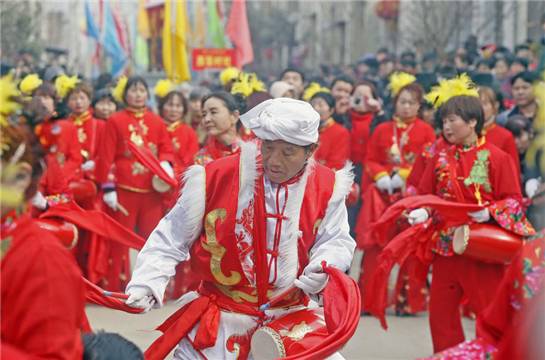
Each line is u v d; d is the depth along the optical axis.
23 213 2.09
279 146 3.02
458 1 16.48
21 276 1.96
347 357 5.41
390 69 13.01
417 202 4.74
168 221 3.18
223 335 3.16
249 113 3.16
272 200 3.12
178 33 8.98
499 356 2.41
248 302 3.18
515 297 2.41
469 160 4.86
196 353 3.19
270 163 3.06
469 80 5.19
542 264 2.36
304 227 3.15
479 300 4.82
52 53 16.70
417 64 15.95
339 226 3.21
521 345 2.36
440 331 4.96
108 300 3.03
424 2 16.89
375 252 6.38
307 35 40.12
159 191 6.73
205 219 3.15
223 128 5.18
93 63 17.55
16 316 1.95
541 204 4.88
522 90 7.01
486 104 5.96
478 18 16.83
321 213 3.18
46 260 1.97
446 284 4.93
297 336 3.04
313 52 37.81
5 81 2.21
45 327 1.95
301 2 42.44
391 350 5.59
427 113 7.43
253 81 6.10
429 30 16.55
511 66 10.04
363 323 6.36
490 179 4.82
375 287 4.95
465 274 4.84
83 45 23.70
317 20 37.06
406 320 6.50
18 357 1.92
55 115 2.94
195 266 3.23
